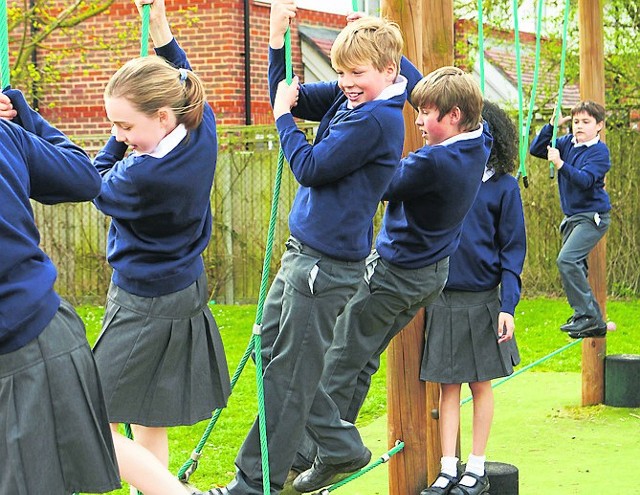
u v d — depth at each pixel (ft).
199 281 10.48
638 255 37.99
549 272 38.88
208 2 39.86
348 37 10.35
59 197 8.37
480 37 14.49
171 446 19.12
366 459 11.63
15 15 37.63
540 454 18.80
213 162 10.27
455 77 11.89
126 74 9.61
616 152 37.70
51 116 41.68
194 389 10.34
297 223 10.55
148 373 10.12
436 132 11.89
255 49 41.01
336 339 12.22
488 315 14.28
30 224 7.95
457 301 14.17
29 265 7.94
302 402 10.50
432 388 15.11
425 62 14.35
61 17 37.45
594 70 22.72
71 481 8.11
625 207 37.83
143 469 9.32
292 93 10.75
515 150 14.46
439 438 15.05
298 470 12.23
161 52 11.09
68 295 39.37
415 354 14.08
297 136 10.37
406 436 14.07
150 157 9.70
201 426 20.71
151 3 10.67
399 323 12.72
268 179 38.58
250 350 11.18
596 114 21.39
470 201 12.03
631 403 22.21
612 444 19.44
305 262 10.34
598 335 21.77
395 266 11.95
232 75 40.01
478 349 14.16
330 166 10.07
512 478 14.56
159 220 9.90
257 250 38.91
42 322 7.95
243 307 37.88
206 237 10.55
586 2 22.74
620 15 38.06
